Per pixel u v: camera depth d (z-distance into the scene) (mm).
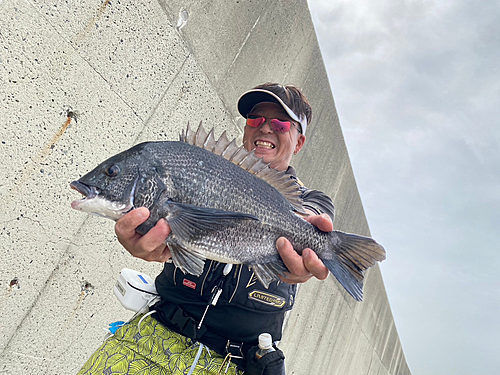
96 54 1161
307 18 2170
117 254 1336
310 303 2699
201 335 853
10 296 1048
